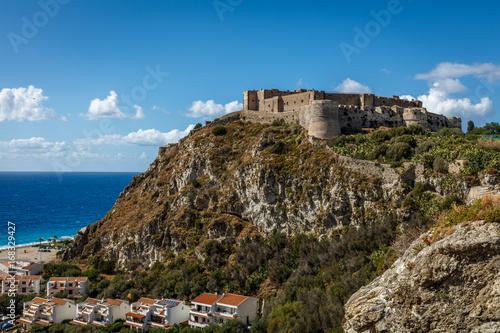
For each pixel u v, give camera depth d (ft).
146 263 408.67
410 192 279.90
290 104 451.94
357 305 95.55
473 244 77.87
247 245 342.44
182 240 385.29
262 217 359.25
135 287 347.36
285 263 309.83
